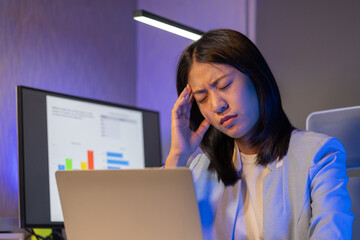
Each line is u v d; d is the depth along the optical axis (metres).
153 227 0.88
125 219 0.90
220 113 1.11
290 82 2.33
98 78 2.48
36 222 1.63
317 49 2.27
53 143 1.74
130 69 2.70
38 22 2.19
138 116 2.10
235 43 1.11
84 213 0.94
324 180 1.07
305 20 2.32
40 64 2.18
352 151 1.44
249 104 1.11
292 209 1.10
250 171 1.21
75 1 2.39
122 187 0.89
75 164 1.79
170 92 2.62
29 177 1.64
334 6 2.25
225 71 1.10
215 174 1.26
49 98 1.75
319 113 1.53
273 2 2.41
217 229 1.20
